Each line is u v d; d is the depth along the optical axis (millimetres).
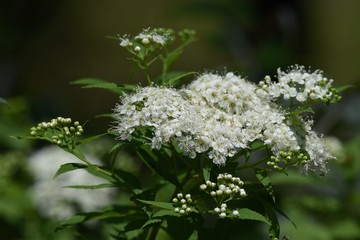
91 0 18312
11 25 14211
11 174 9633
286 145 4672
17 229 9445
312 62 11664
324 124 10227
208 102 4840
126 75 18250
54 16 16312
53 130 4871
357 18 18828
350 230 8039
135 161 9312
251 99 4883
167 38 5344
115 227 5523
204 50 18109
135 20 19125
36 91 14195
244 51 11477
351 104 10336
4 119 10078
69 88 16656
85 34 17984
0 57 14188
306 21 11602
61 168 4738
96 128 11641
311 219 8539
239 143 4582
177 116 4547
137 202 4750
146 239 5375
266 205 4789
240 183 4504
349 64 17188
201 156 4961
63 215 8883
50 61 16578
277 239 4664
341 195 8164
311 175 7199
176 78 4918
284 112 4934
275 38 11492
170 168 5414
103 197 8930
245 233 8227
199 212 4438
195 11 11984
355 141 7969
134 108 4633
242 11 11648
